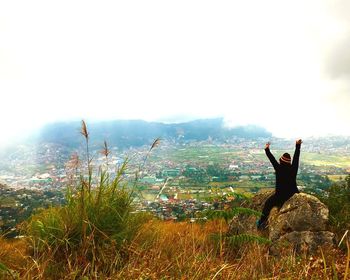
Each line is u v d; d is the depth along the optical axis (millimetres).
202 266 4141
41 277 3797
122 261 4457
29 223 5395
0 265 3488
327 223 7723
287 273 4148
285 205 8039
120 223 5215
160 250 4922
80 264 4234
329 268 4176
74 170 5395
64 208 5332
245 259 4699
